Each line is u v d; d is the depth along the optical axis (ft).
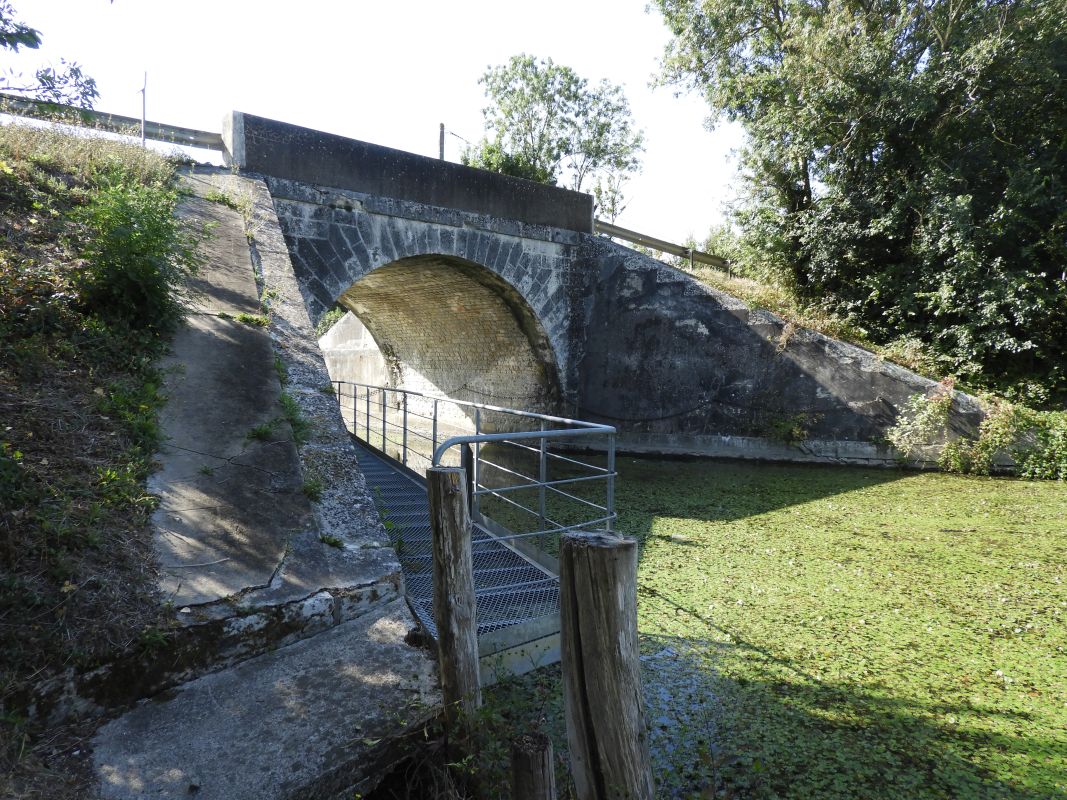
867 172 41.83
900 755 11.35
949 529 24.21
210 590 9.56
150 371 14.03
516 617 13.39
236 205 25.59
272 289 20.31
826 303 41.93
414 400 64.85
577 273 45.34
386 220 34.22
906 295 39.01
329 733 8.22
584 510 28.12
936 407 34.17
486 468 39.96
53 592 8.38
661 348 42.93
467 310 47.98
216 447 12.82
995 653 14.85
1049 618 16.46
